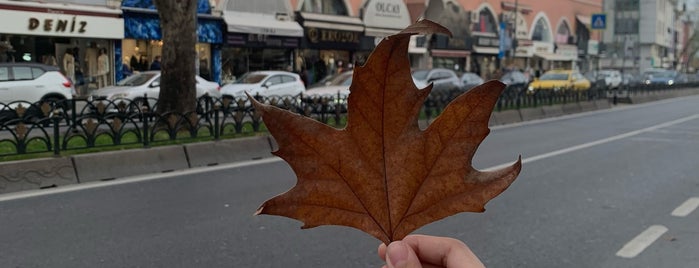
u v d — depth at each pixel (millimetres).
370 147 886
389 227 888
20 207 6348
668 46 74625
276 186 7602
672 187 7789
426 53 32250
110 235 5395
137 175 8266
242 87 17375
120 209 6320
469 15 35781
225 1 23047
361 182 891
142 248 5055
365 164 887
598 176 8555
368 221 893
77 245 5102
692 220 6090
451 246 1099
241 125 10492
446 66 34656
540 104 20047
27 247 5020
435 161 884
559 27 46844
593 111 22672
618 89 28391
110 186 7488
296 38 25391
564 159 10172
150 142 9016
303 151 883
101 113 9445
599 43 52469
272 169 8859
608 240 5414
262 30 23766
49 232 5457
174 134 9359
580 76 27891
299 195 883
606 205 6742
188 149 9070
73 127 9227
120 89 15148
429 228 5785
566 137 13555
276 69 25516
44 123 8195
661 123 17406
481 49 36594
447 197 886
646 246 5238
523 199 7000
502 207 6602
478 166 9406
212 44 23062
